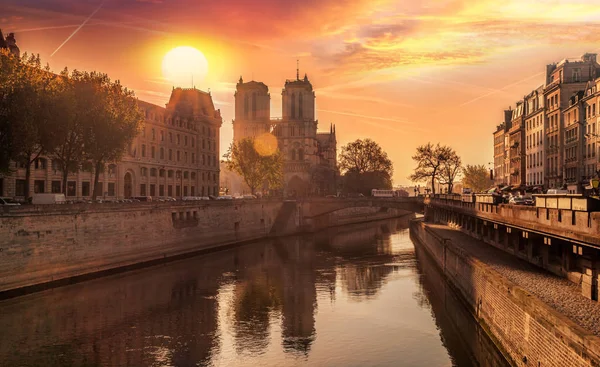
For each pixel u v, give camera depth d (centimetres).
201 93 13175
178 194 11681
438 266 6062
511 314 2686
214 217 8612
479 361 3191
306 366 3130
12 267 4719
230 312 4356
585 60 8688
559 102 8581
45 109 5388
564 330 1914
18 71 5216
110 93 6469
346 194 16312
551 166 8969
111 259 6047
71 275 5416
